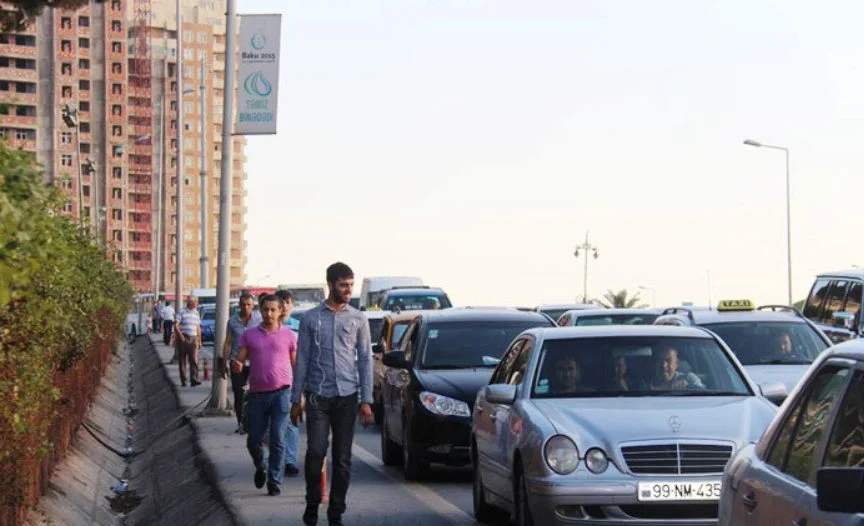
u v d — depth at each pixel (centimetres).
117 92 18975
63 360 1752
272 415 1548
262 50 2591
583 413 1120
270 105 2594
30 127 15238
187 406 2964
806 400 654
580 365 1223
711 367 1225
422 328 1859
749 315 1945
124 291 4488
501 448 1217
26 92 15138
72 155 17338
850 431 581
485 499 1331
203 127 5562
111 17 18975
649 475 1057
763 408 1137
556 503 1063
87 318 2047
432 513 1416
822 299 2581
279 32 2586
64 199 1463
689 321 1947
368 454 2111
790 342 1866
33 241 846
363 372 1288
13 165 840
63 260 1298
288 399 1552
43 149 15412
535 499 1082
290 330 1570
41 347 1214
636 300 9619
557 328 1295
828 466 586
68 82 17938
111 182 18888
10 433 1085
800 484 611
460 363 1788
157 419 3091
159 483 2042
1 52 14325
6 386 1049
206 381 3994
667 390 1199
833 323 2414
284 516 1385
